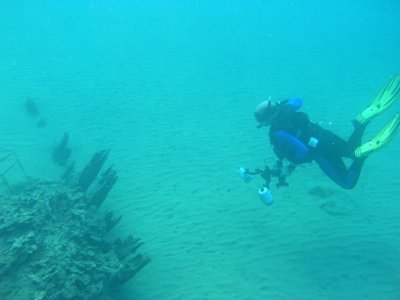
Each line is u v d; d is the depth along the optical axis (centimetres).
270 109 527
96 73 1653
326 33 2419
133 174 981
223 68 1778
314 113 1323
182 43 2164
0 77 1511
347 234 751
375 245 718
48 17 2597
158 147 1111
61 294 432
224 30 2467
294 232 763
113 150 1092
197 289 633
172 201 876
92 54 1900
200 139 1159
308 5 3478
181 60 1880
